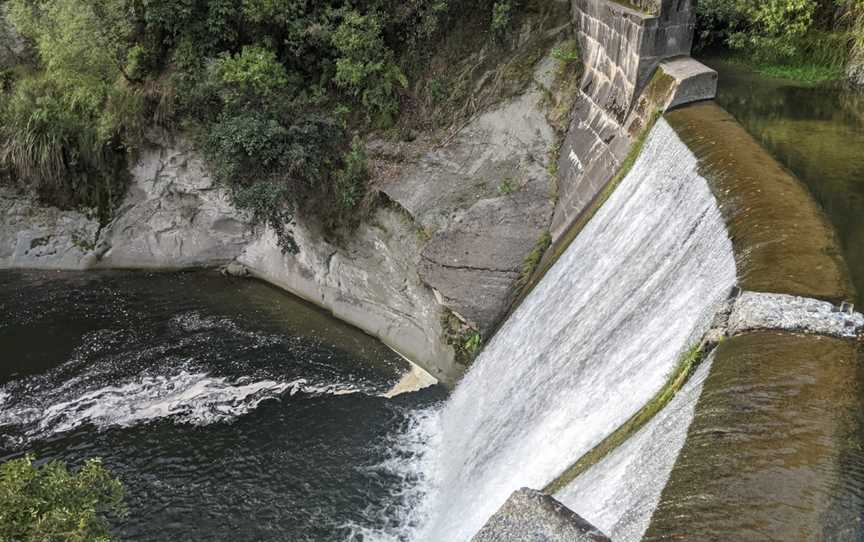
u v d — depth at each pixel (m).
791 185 11.64
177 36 24.09
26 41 26.78
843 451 6.86
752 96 17.19
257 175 22.23
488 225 19.64
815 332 8.53
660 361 10.48
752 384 7.87
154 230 25.72
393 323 21.19
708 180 12.31
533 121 20.58
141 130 24.53
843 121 15.78
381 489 16.12
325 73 23.42
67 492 10.19
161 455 17.25
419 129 22.31
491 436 15.05
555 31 21.17
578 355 13.38
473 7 22.42
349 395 19.14
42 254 26.02
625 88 17.39
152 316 22.81
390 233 21.17
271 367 20.25
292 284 23.91
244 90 22.53
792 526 6.21
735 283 9.71
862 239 11.12
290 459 17.06
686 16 16.55
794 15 18.27
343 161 22.58
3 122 25.56
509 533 6.10
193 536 15.17
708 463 7.07
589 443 11.16
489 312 19.03
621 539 7.20
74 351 21.14
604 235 15.39
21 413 18.66
